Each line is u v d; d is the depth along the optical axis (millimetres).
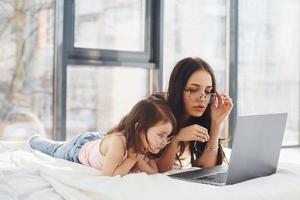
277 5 3730
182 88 1688
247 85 3660
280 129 1572
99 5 3193
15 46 2904
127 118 1580
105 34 3225
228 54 3607
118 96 3279
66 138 3092
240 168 1409
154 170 1640
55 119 2996
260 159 1500
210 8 3566
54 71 3002
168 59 3430
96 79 3199
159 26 3346
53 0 2994
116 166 1500
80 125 3148
